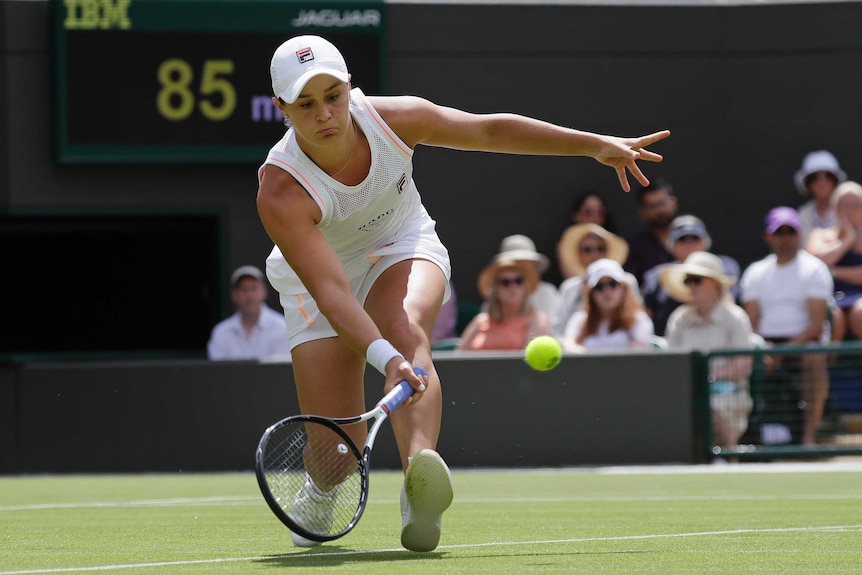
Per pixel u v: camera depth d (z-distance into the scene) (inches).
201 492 1095.6
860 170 1822.1
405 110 590.9
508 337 1396.4
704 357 1370.6
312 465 576.4
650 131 1838.1
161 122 1739.7
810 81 1828.2
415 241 617.6
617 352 1365.7
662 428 1366.9
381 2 1761.8
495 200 1811.0
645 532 692.1
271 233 578.2
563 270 1619.1
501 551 585.3
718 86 1835.6
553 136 597.0
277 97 559.2
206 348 1911.9
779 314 1457.9
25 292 1931.6
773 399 1371.8
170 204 1763.0
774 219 1450.5
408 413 564.7
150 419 1406.3
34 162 1739.7
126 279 1936.5
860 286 1546.5
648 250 1635.1
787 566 524.1
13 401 1418.6
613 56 1831.9
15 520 820.0
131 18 1727.4
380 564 527.2
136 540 674.8
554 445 1364.4
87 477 1366.9
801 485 1096.2
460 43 1808.6
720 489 1061.1
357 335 552.7
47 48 1734.7
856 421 1368.1
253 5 1744.6
